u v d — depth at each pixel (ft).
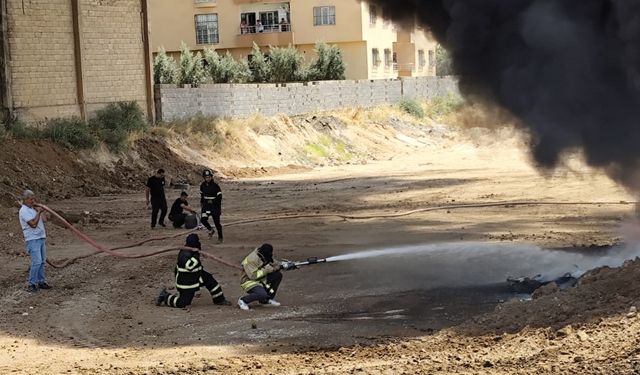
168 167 120.67
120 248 63.16
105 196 101.65
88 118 122.52
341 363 32.22
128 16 129.49
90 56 123.24
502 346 32.73
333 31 202.28
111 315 42.70
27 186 95.71
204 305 44.86
